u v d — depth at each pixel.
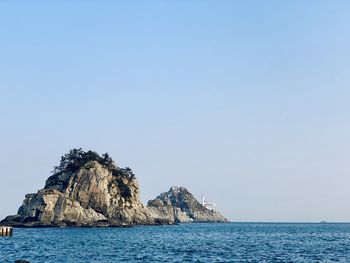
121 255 98.25
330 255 98.06
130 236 180.12
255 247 123.25
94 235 183.00
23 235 177.62
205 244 136.00
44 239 154.00
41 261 86.25
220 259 89.75
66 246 123.88
